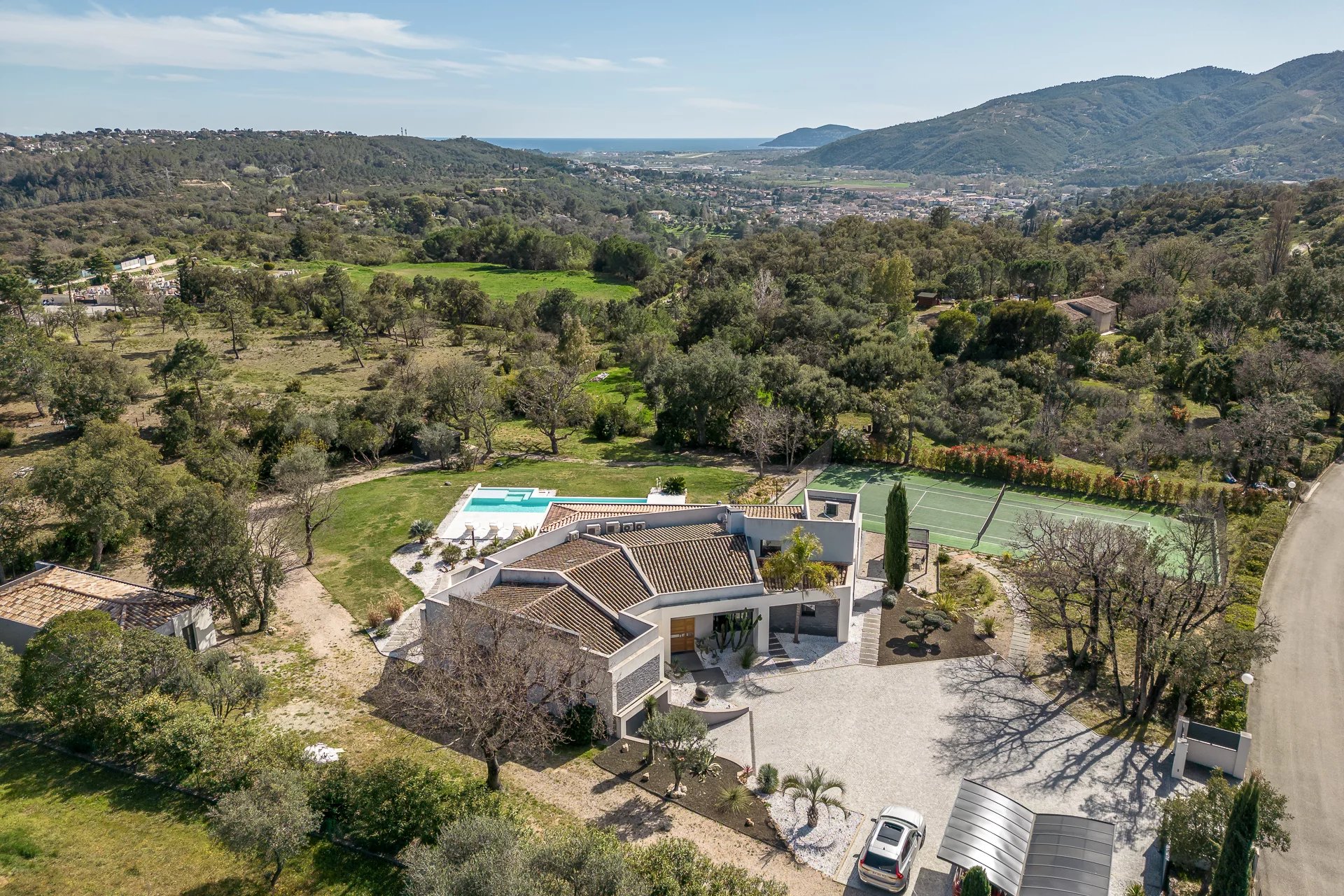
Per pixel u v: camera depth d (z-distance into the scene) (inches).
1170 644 1354.6
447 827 1023.6
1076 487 2571.4
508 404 3467.0
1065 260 5413.4
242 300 5098.4
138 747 1211.2
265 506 2391.7
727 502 2470.5
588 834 993.5
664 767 1333.7
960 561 2110.0
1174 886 1077.1
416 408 3147.1
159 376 3521.2
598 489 2588.6
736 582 1681.8
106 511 1926.7
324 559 2096.5
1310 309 3673.7
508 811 1112.8
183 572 1627.7
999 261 5315.0
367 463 2923.2
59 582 1701.5
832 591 1694.1
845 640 1729.8
